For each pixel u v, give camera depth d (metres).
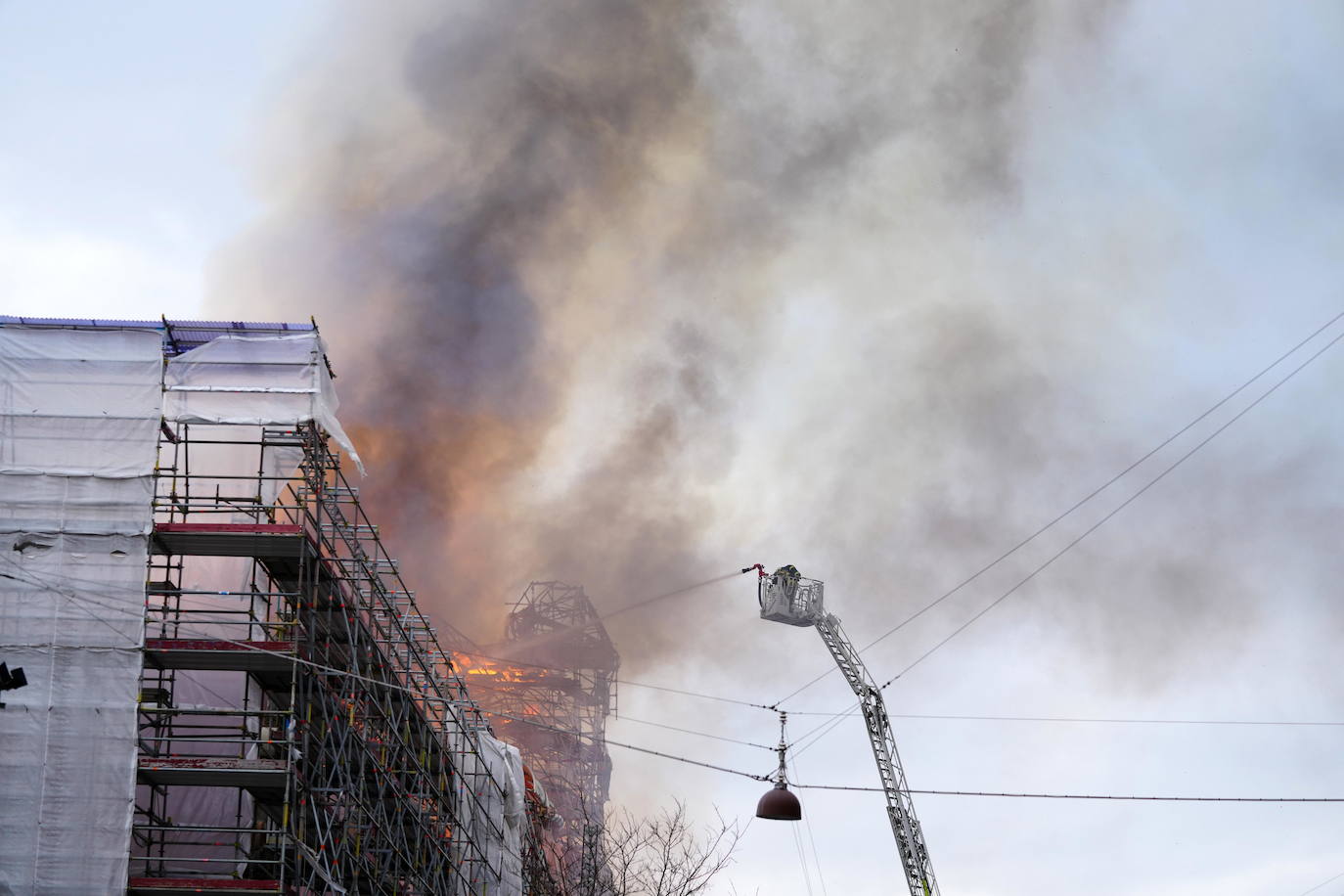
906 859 83.00
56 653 43.25
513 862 59.62
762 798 59.47
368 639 49.16
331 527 48.44
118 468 45.22
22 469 44.97
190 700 47.28
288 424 46.69
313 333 47.53
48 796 42.19
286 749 44.53
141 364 46.34
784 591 85.25
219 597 47.88
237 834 46.47
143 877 42.31
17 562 44.06
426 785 53.41
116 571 44.12
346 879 47.75
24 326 46.25
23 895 41.53
